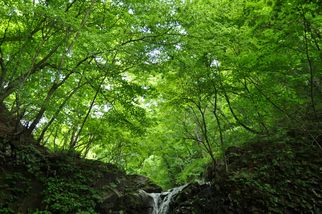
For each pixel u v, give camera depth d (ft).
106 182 41.39
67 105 43.55
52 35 37.47
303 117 43.24
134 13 35.17
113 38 33.40
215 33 33.12
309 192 33.35
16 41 36.68
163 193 46.34
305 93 43.68
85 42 32.60
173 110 51.83
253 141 44.37
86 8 37.40
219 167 42.47
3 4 28.32
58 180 35.12
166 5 32.35
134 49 34.73
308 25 30.68
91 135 50.65
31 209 31.30
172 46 34.55
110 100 45.39
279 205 32.83
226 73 43.27
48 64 37.27
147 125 44.91
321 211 31.58
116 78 40.50
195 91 40.96
